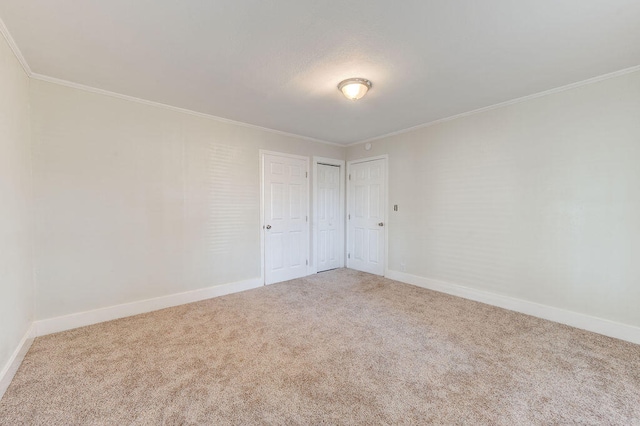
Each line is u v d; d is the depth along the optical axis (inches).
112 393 67.6
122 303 114.3
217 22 68.8
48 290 98.9
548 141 110.5
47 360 81.7
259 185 158.9
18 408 62.4
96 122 107.7
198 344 92.0
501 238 124.9
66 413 61.1
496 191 126.1
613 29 71.6
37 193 96.2
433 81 101.6
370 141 186.9
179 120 128.4
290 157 173.6
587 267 102.3
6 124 75.3
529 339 95.4
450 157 143.2
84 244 105.7
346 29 71.8
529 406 63.9
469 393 68.2
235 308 124.7
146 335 98.1
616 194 96.0
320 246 193.3
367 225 191.5
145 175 119.4
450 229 144.0
